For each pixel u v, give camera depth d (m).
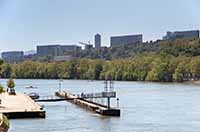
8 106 118.62
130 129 94.12
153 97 180.25
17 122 99.88
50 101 154.62
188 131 92.19
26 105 121.62
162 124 101.19
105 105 135.88
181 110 129.50
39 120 103.69
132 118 111.12
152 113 122.00
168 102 155.88
